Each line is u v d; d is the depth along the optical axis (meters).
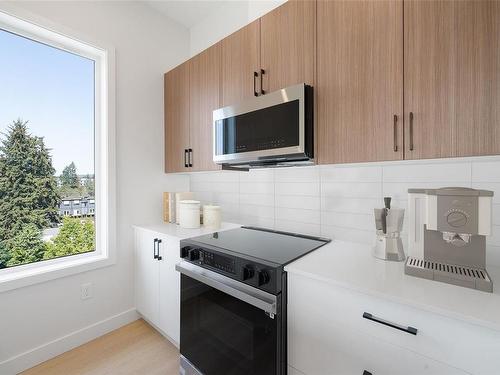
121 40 2.06
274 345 1.04
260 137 1.41
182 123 2.13
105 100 1.97
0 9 1.47
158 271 1.85
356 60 1.17
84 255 1.95
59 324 1.74
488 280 0.84
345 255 1.24
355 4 1.17
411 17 1.02
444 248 0.98
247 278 1.13
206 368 1.33
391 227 1.16
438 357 0.75
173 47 2.43
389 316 0.82
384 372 0.84
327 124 1.26
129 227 2.13
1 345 1.51
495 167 1.11
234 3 2.15
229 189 2.21
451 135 0.94
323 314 0.97
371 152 1.13
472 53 0.90
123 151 2.09
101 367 1.60
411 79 1.02
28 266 1.68
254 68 1.57
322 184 1.65
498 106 0.85
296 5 1.38
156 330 2.00
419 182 1.30
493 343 0.67
